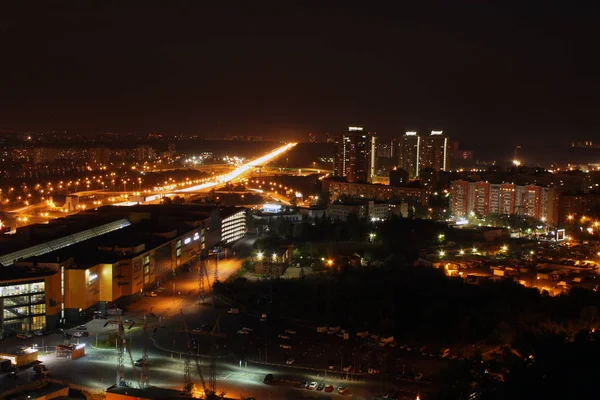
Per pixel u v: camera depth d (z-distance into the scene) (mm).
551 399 177000
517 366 197625
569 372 182500
